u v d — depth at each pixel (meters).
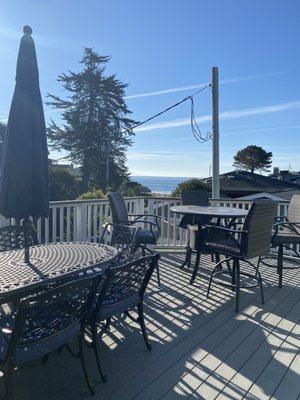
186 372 2.19
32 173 2.97
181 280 4.00
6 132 3.01
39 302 1.60
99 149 29.89
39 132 3.02
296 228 4.29
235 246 3.40
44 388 2.02
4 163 2.94
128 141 31.28
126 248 3.40
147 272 2.34
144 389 2.02
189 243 4.36
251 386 2.07
